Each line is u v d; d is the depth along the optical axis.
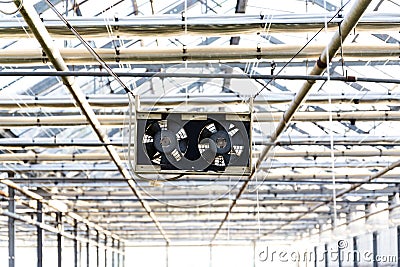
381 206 18.39
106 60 7.12
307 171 15.08
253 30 6.46
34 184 14.79
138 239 33.16
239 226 28.31
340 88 9.41
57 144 10.18
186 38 8.67
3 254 20.66
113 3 7.33
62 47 7.30
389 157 12.77
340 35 6.07
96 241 25.33
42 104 8.80
